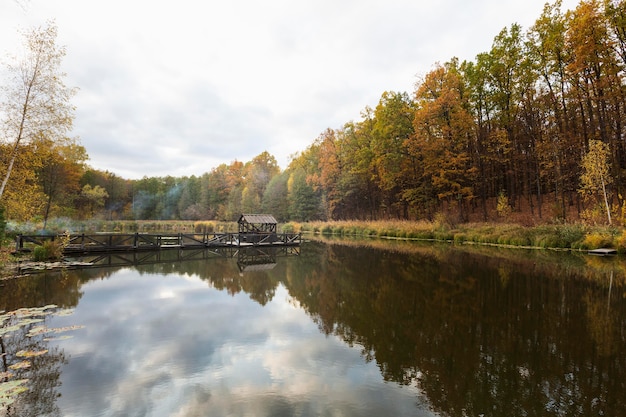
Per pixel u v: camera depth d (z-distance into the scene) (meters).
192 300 10.38
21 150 14.90
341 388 4.91
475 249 23.05
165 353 6.25
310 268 16.59
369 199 48.62
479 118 34.62
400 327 7.70
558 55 27.52
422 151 33.22
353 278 13.71
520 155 32.25
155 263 18.41
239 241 28.23
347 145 49.69
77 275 14.12
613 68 23.39
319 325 7.91
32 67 14.52
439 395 4.68
